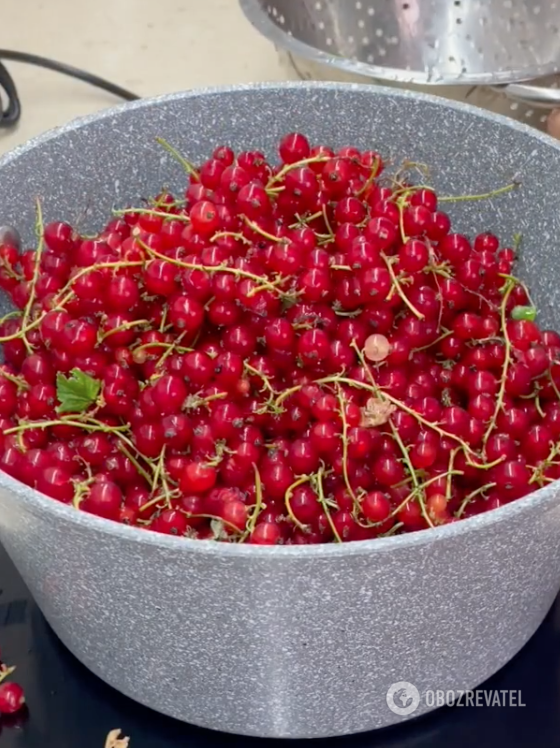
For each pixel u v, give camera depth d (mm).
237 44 701
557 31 575
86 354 360
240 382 357
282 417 360
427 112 442
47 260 400
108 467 350
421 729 351
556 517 287
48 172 429
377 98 446
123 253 376
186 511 331
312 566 257
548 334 408
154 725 354
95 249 382
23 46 697
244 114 458
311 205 408
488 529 264
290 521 338
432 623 299
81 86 658
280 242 361
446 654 320
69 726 355
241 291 354
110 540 263
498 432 361
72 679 368
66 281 398
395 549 256
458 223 474
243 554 252
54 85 657
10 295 422
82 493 320
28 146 415
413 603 284
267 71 668
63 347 355
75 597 311
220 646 297
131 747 349
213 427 338
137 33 714
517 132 420
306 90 450
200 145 464
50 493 319
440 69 586
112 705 360
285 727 336
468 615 306
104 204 458
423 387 377
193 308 355
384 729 351
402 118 450
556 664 369
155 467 337
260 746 348
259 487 324
